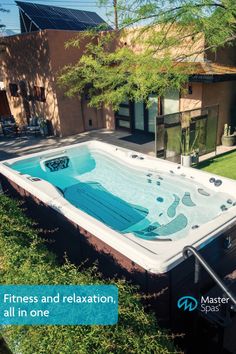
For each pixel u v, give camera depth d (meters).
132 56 9.26
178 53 9.80
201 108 10.23
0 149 13.14
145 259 3.94
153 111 13.27
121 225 6.55
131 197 7.83
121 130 15.02
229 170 9.63
